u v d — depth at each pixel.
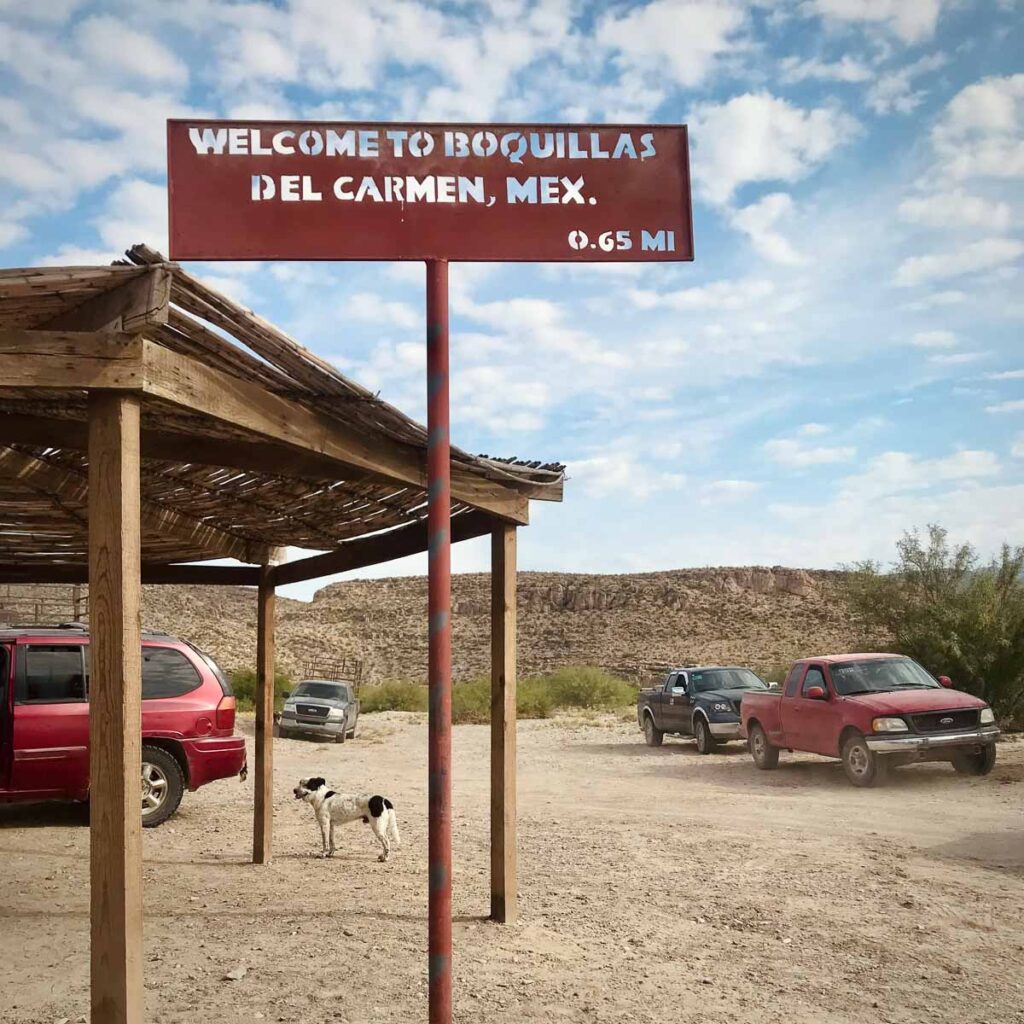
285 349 4.49
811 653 82.19
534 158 4.56
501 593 6.85
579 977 5.62
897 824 10.99
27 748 10.19
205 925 6.59
